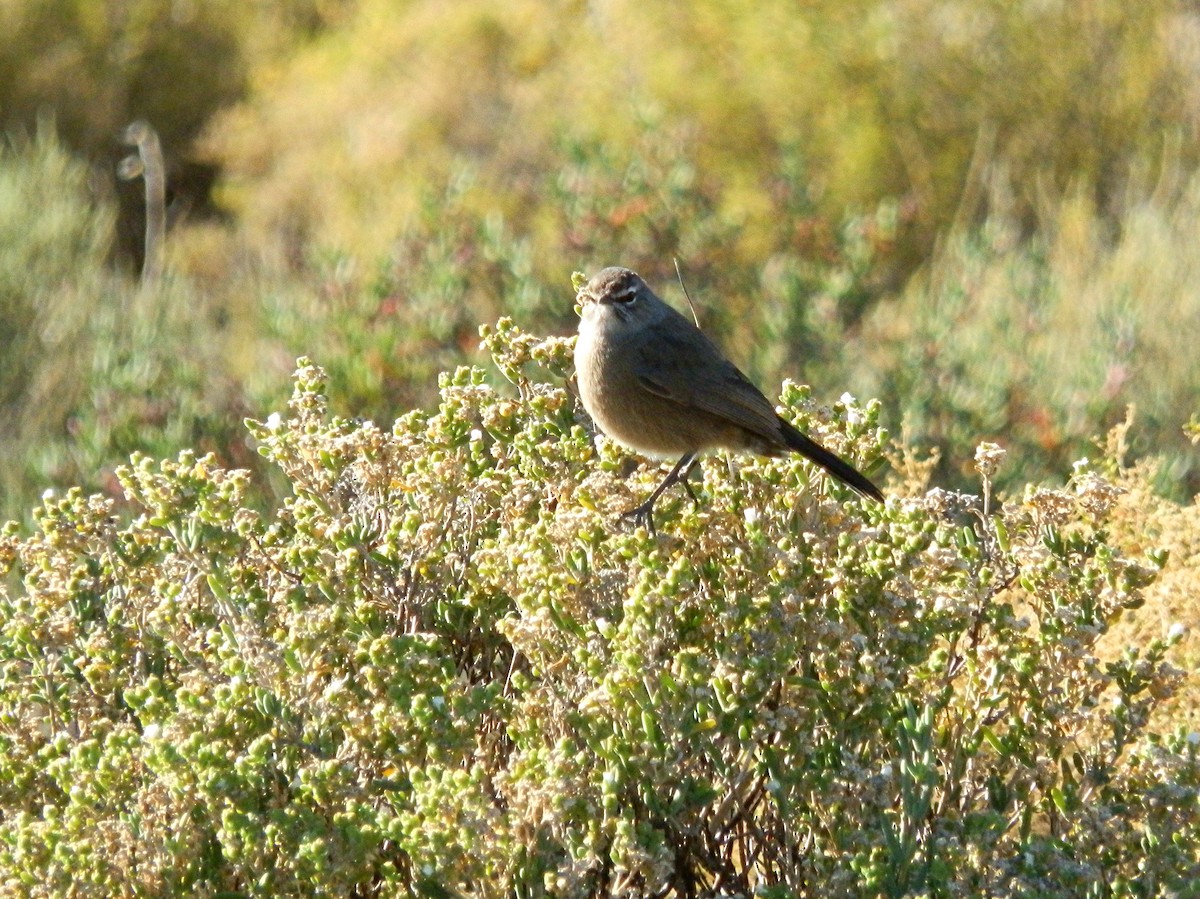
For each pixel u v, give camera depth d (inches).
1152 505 471.8
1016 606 448.1
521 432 353.4
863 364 703.1
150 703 292.7
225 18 1259.8
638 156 855.7
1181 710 364.8
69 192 922.1
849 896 274.1
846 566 298.8
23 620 327.6
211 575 312.3
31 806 310.3
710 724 277.1
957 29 1013.8
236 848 267.1
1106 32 1015.6
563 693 293.6
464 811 261.0
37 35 1192.8
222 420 658.2
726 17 1056.2
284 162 1098.1
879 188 1004.6
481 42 1159.0
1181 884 275.0
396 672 282.0
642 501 352.8
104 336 727.1
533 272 765.3
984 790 310.7
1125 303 692.1
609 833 272.5
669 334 423.2
